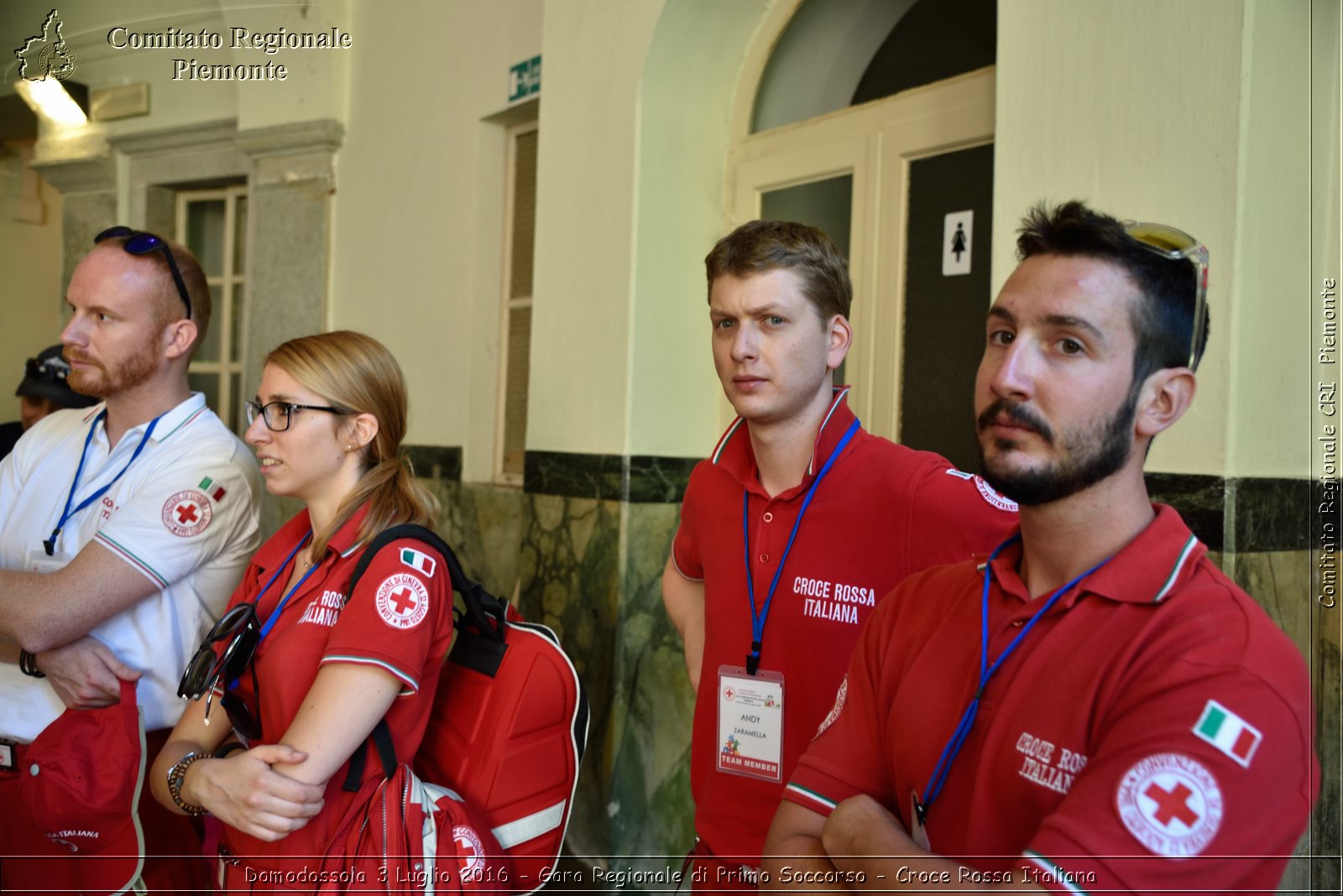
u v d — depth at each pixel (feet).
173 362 6.86
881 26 10.41
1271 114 5.79
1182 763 2.74
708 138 10.44
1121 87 6.18
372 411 5.68
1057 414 3.04
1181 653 2.87
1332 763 6.05
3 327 20.63
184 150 17.19
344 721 4.75
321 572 5.40
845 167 9.45
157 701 6.46
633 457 9.82
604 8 10.23
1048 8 6.57
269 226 15.84
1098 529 3.17
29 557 6.82
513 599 12.27
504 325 13.20
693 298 10.37
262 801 4.56
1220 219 5.70
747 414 5.06
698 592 6.25
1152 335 3.03
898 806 3.65
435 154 13.75
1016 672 3.24
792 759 4.91
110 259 6.59
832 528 4.94
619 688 9.69
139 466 6.63
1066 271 3.08
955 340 8.52
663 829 10.03
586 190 10.44
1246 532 5.67
